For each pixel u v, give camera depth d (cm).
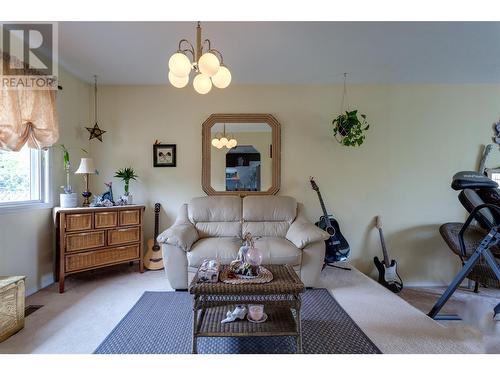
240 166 352
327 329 194
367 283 283
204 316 175
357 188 355
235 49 257
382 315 217
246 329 160
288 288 160
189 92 352
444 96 352
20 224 246
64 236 260
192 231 286
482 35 232
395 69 305
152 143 353
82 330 194
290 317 174
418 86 351
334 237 323
